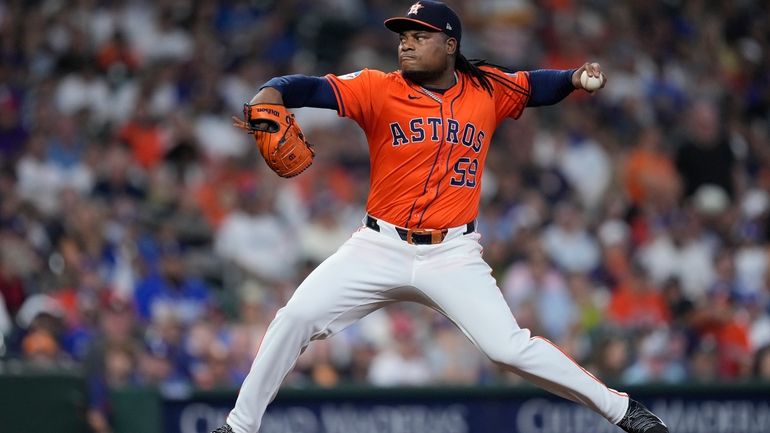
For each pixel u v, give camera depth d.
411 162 18.31
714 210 49.69
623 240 46.09
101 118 46.03
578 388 18.55
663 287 43.34
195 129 45.09
